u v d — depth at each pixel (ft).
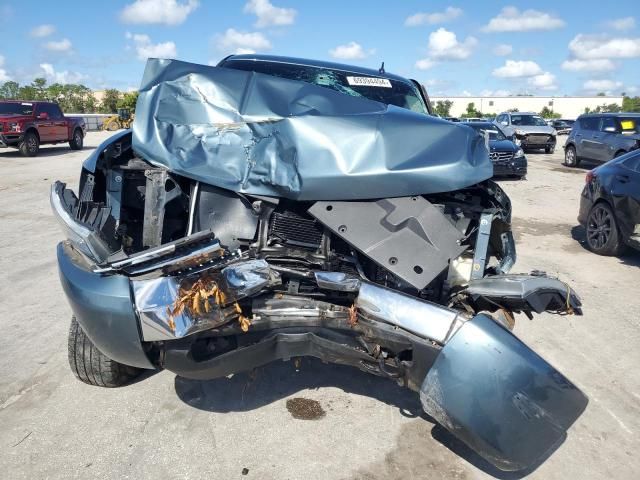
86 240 9.23
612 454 10.34
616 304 18.02
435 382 8.55
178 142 10.18
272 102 10.70
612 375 13.29
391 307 8.75
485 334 8.38
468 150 10.34
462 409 8.41
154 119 10.44
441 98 339.98
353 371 12.98
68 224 9.61
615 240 23.22
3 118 56.39
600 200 24.21
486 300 9.57
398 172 9.61
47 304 16.56
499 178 49.06
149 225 10.18
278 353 9.47
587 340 15.21
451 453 10.19
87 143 80.18
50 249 22.29
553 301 9.48
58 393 11.76
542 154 77.51
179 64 11.25
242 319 8.96
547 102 340.59
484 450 8.59
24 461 9.59
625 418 11.51
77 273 9.24
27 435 10.30
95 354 11.37
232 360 9.11
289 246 10.25
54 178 41.27
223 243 10.21
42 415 10.94
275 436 10.50
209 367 9.14
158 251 8.47
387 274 9.86
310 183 9.48
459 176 9.83
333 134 9.96
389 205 9.75
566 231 28.89
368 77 15.87
